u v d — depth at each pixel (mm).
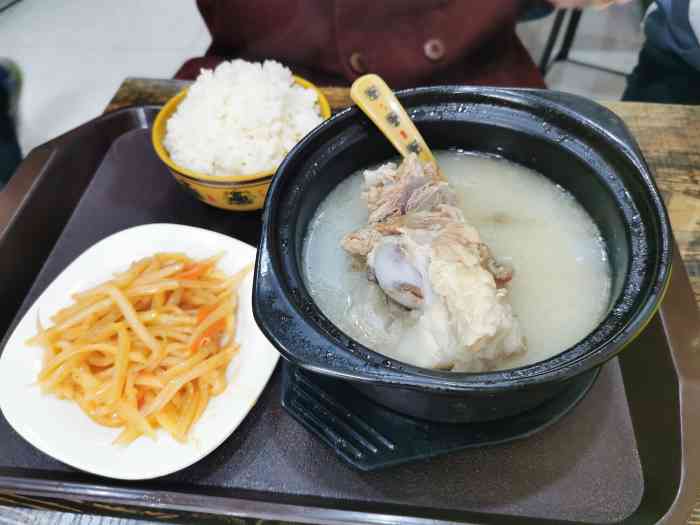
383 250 230
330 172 262
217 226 337
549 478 226
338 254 263
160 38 625
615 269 226
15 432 258
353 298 246
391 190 251
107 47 610
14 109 530
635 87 471
